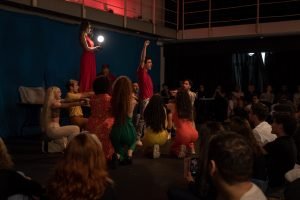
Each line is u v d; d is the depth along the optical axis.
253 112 3.77
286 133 3.02
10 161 2.29
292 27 10.12
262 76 12.55
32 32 8.09
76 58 9.17
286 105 4.01
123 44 10.57
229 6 11.68
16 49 7.74
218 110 10.84
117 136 5.03
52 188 1.85
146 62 7.38
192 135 5.81
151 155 5.81
